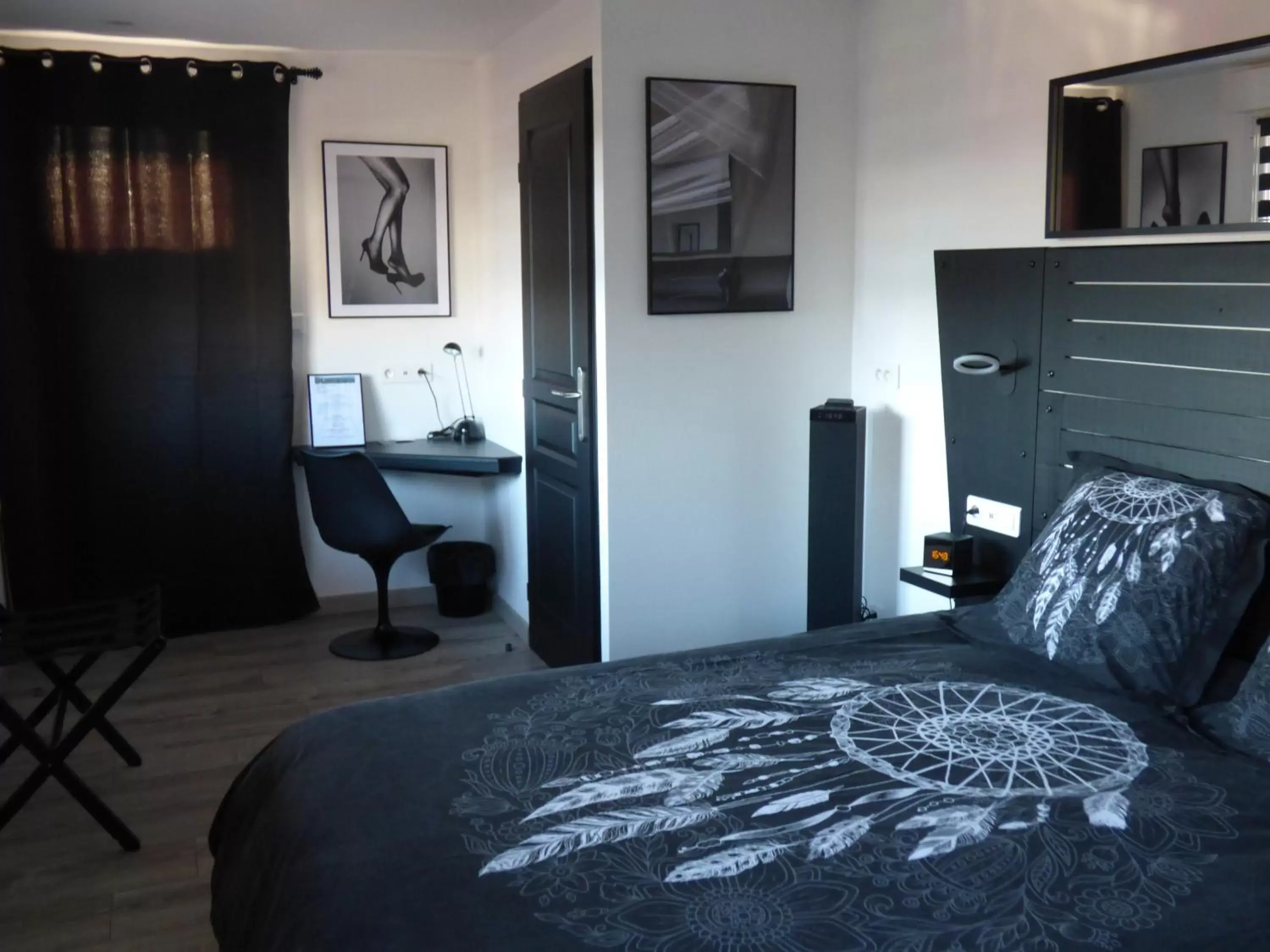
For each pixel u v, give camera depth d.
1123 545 2.61
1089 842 1.88
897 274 3.86
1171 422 2.85
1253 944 1.61
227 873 2.24
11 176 4.42
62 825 3.23
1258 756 2.19
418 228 5.14
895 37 3.77
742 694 2.50
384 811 2.02
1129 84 2.90
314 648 4.77
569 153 3.89
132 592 4.80
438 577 5.15
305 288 5.01
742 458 4.02
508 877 1.79
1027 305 3.24
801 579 4.20
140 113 4.55
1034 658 2.68
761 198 3.89
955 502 3.61
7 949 2.63
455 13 4.12
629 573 3.91
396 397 5.23
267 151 4.73
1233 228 2.67
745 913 1.68
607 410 3.79
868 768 2.14
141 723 3.96
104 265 4.58
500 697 2.52
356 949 1.63
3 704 3.00
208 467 4.84
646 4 3.64
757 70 3.83
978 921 1.66
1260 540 2.49
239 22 4.28
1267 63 2.57
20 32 4.46
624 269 3.74
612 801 2.03
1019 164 3.30
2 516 4.56
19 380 4.50
